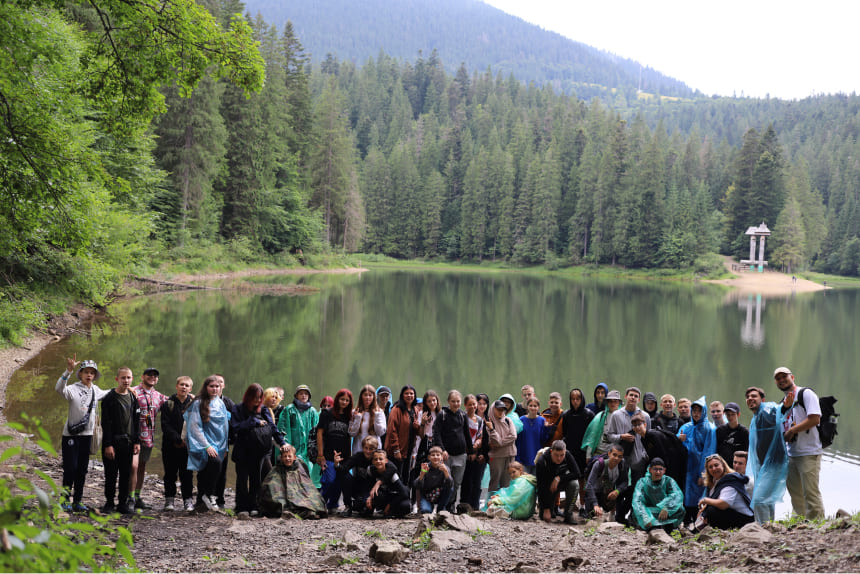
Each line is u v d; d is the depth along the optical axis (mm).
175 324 24953
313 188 75438
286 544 5703
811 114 197125
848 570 4062
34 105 9281
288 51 72438
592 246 95688
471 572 4891
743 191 95625
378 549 5145
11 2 8297
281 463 7188
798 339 29125
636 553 5355
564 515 7410
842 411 16078
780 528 5441
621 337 28297
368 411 7664
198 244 49781
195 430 6863
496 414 8172
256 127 57250
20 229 9836
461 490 8258
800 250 87938
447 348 23719
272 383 16016
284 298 38844
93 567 2447
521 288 60219
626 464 7484
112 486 6637
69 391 6500
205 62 8977
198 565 4969
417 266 102750
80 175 9930
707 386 18531
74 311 24078
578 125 126812
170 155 44469
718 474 6543
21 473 7441
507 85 188625
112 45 8828
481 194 108062
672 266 87250
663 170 99625
